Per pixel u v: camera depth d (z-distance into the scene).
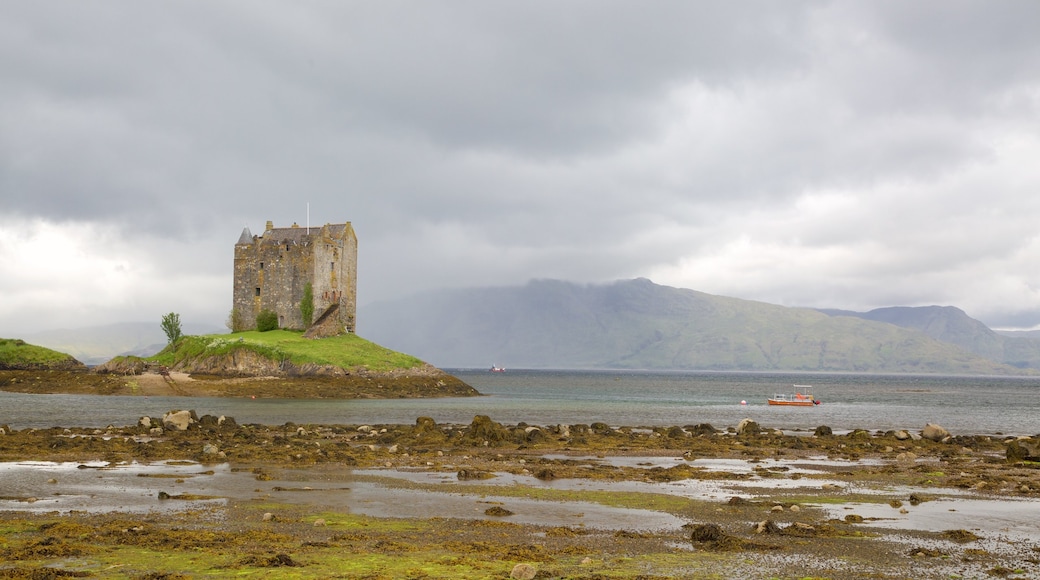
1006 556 20.92
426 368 128.75
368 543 21.38
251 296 136.50
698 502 29.44
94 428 57.72
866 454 48.56
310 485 32.25
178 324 135.12
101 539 21.20
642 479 35.59
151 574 17.67
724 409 104.50
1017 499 30.80
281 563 18.80
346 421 71.19
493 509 26.70
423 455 43.94
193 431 55.03
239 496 29.19
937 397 168.38
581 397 137.62
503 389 180.75
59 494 29.28
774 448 51.59
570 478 35.56
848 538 23.00
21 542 20.77
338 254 139.50
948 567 19.70
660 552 20.92
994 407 122.94
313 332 128.62
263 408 86.44
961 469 40.97
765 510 27.86
